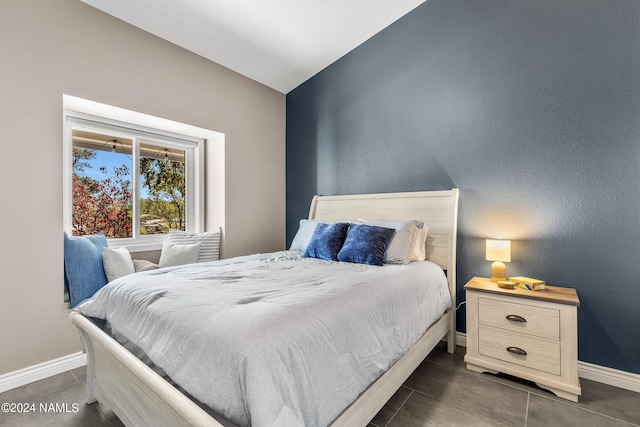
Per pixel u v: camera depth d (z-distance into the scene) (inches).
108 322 58.2
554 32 82.7
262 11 97.3
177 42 104.9
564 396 67.4
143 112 96.7
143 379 39.8
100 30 87.6
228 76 123.4
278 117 146.5
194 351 38.4
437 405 64.9
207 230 130.4
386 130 115.5
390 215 110.0
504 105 90.6
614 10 74.8
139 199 111.7
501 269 84.7
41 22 76.8
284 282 61.7
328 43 118.5
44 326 77.7
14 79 72.9
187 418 32.3
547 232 83.9
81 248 84.8
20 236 74.0
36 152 76.2
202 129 114.8
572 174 80.1
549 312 69.3
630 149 72.9
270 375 33.6
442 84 102.3
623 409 64.0
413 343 65.4
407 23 110.0
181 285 57.0
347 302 51.3
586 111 78.3
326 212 128.0
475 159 96.0
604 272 76.1
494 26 92.4
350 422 45.1
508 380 75.2
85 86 84.4
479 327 79.2
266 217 140.0
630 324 73.0
